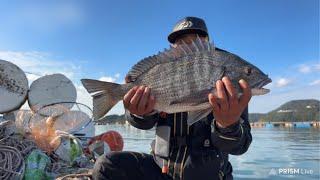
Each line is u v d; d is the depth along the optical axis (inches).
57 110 41.8
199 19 26.7
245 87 20.2
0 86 50.0
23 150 35.2
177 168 24.2
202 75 20.8
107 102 22.2
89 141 44.5
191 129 24.5
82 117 43.2
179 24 26.7
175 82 21.2
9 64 50.9
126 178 25.2
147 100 21.6
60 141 38.1
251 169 55.9
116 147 45.1
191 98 20.9
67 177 31.5
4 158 33.1
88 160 39.5
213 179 24.2
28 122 39.7
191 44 21.3
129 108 22.0
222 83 20.1
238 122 21.8
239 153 23.8
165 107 21.6
